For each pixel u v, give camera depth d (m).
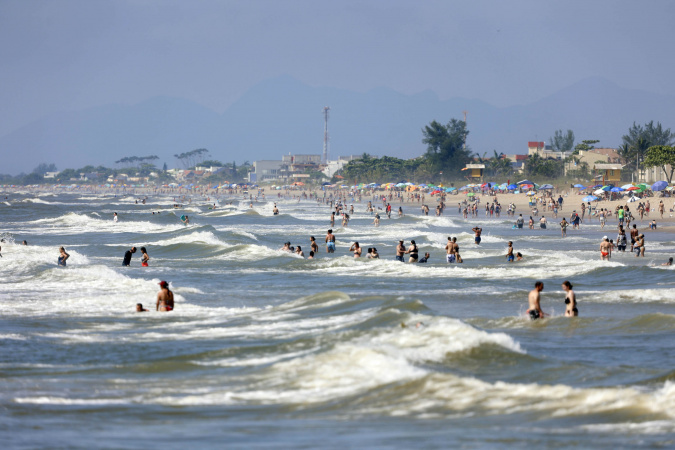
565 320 85.06
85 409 46.47
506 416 42.38
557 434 38.59
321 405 46.19
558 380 52.53
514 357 59.00
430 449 36.12
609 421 40.81
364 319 79.75
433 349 61.06
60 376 57.12
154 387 52.78
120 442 38.16
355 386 50.09
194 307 99.69
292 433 39.81
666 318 82.31
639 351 65.62
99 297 108.19
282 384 51.94
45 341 73.50
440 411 43.72
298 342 68.00
